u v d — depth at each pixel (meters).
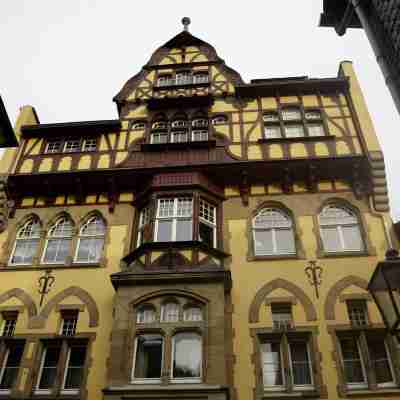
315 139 15.24
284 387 10.64
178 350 10.57
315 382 10.49
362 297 11.70
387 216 13.27
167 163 14.98
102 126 16.50
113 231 13.81
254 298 11.89
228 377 10.64
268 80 17.62
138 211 14.17
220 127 16.02
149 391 9.75
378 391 10.25
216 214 13.80
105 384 10.73
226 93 17.14
